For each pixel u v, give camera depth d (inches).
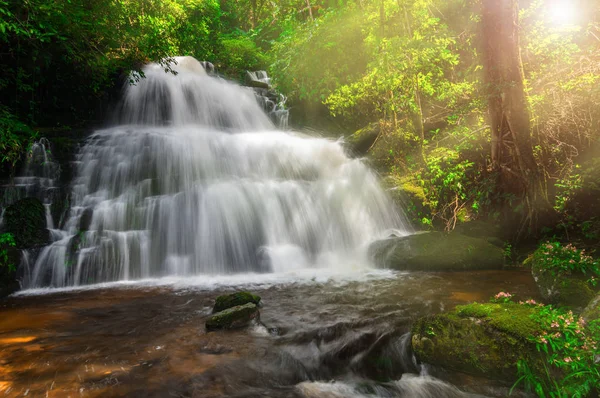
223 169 408.2
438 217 382.6
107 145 390.9
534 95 343.3
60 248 283.0
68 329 178.2
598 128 333.7
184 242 315.6
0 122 305.4
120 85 524.4
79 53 400.8
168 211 321.4
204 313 201.2
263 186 368.2
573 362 110.5
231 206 339.0
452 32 394.0
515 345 124.1
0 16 285.7
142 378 130.1
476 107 376.2
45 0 308.7
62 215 311.4
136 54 478.3
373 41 370.6
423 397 129.4
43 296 244.2
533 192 319.0
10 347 156.3
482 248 293.7
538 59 362.0
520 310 140.4
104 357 146.5
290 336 168.9
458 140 406.9
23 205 293.7
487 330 132.0
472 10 399.5
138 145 395.5
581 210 317.7
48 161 357.4
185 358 146.4
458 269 286.0
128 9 455.2
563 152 346.6
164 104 561.9
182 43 703.7
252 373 137.3
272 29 902.4
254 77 797.2
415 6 379.6
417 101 428.8
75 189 336.8
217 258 316.8
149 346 157.4
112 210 319.0
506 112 312.5
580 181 312.8
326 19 375.9
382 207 399.9
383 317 189.6
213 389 124.6
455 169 378.6
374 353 157.1
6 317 197.8
